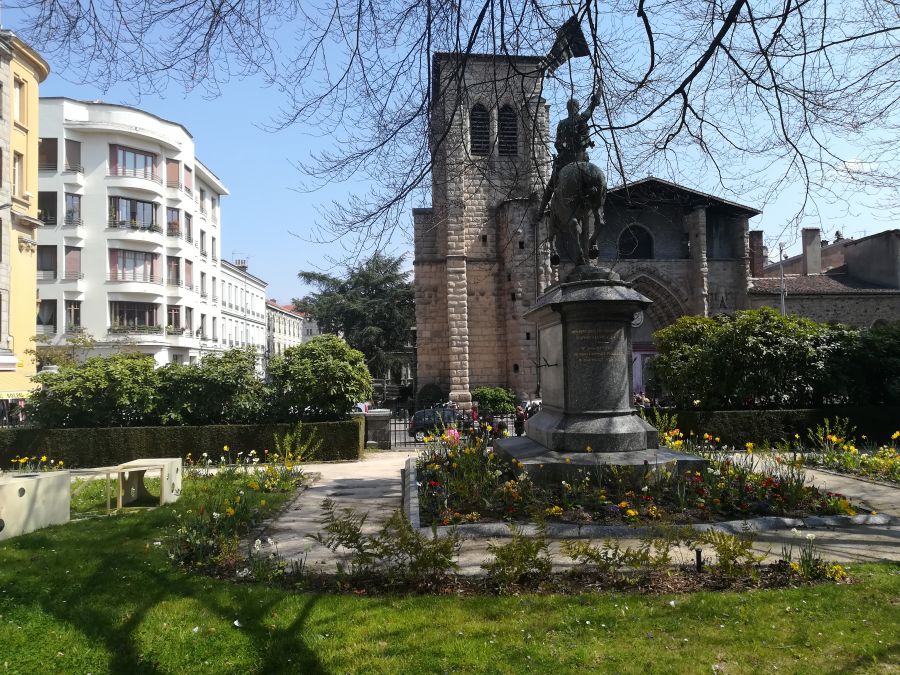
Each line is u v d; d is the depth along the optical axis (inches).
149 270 1651.1
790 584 216.8
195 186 1898.4
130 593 217.8
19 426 774.5
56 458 662.5
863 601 197.6
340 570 228.7
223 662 165.0
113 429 668.1
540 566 220.1
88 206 1563.7
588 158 408.8
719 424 697.0
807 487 350.6
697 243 1384.1
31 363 1072.2
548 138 357.7
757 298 1437.0
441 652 167.0
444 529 291.3
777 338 722.8
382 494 446.0
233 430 680.4
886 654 163.0
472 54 292.0
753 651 165.6
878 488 408.5
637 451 357.4
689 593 208.5
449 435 499.8
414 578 220.1
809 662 159.6
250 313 2632.9
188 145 1781.5
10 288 1011.9
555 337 396.5
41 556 267.7
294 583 226.7
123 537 302.8
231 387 700.7
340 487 481.7
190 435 674.8
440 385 1390.3
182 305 1761.8
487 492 334.3
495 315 1371.8
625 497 316.2
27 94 1071.6
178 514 347.9
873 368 728.3
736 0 270.8
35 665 166.1
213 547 263.0
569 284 380.5
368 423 812.6
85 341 1344.7
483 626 182.2
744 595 204.4
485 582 220.8
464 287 1347.2
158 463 396.2
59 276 1529.3
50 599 212.8
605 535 278.7
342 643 173.2
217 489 426.9
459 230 1349.7
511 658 163.5
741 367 725.3
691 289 1406.3
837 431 636.7
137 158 1627.7
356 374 712.4
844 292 1446.9
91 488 466.6
